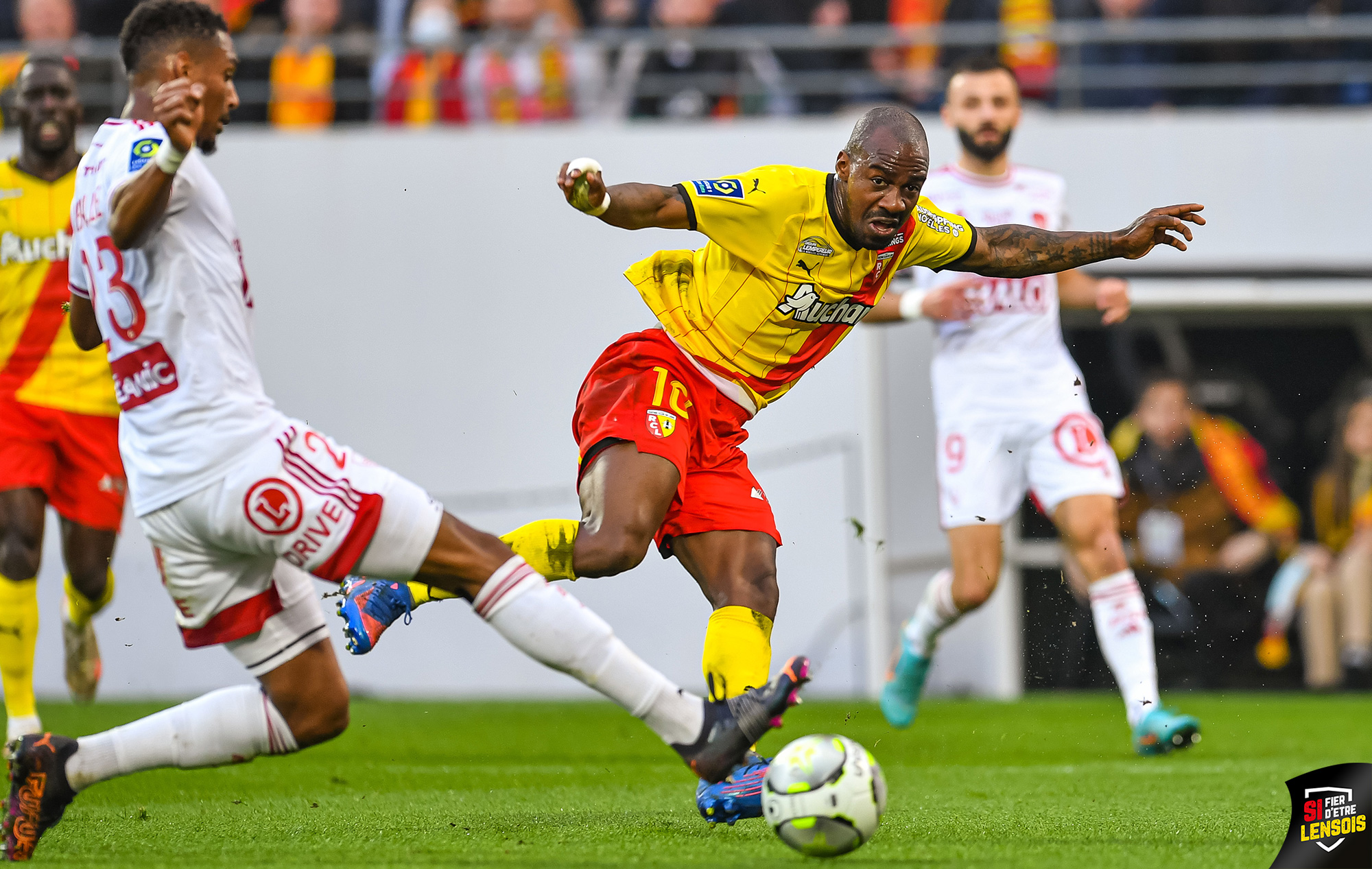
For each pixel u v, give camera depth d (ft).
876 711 97.86
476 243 117.80
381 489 36.27
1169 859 37.78
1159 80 124.36
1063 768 65.26
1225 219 117.08
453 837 42.29
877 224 43.86
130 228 34.22
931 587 75.00
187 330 35.50
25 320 66.23
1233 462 116.57
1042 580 120.37
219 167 118.32
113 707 97.71
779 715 36.65
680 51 123.44
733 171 118.01
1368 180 116.47
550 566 45.19
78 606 73.05
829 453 114.73
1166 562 116.06
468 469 117.19
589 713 96.89
